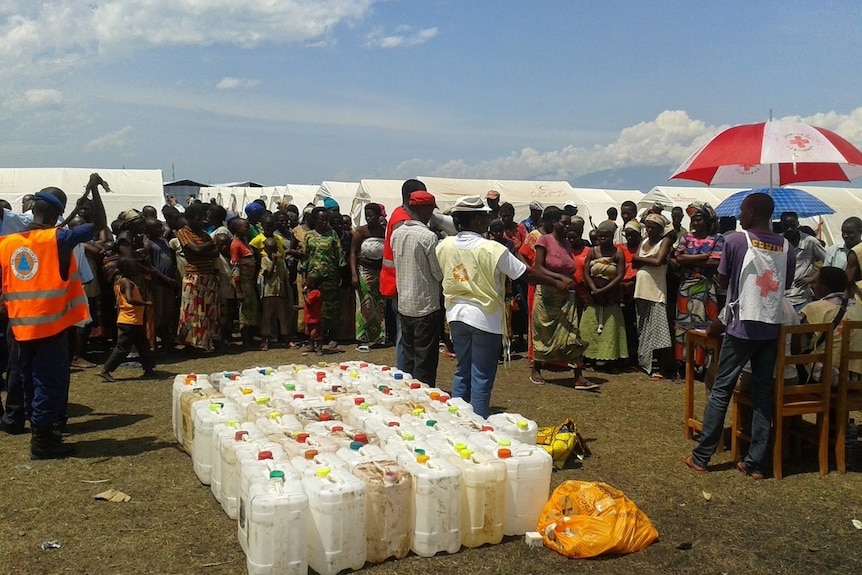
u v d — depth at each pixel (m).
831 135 5.58
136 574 3.66
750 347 5.02
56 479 4.99
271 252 9.96
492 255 5.37
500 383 8.24
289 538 3.50
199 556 3.86
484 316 5.47
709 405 5.24
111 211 21.53
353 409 5.05
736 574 3.77
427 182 21.84
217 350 9.84
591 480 5.11
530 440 4.76
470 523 3.96
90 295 8.83
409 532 3.87
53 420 5.41
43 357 5.25
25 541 4.02
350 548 3.64
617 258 8.69
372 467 3.91
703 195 27.19
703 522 4.41
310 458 4.07
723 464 5.48
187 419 5.42
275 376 6.25
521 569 3.77
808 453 5.81
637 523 4.06
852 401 5.26
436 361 6.16
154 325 9.18
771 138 5.53
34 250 5.16
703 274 8.19
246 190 37.91
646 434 6.25
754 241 4.93
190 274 9.30
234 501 4.30
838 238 22.09
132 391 7.55
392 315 10.64
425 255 5.93
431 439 4.39
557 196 23.30
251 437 4.40
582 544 3.89
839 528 4.34
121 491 4.76
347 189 28.39
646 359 8.65
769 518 4.48
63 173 21.45
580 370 7.95
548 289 7.86
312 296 9.63
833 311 5.40
